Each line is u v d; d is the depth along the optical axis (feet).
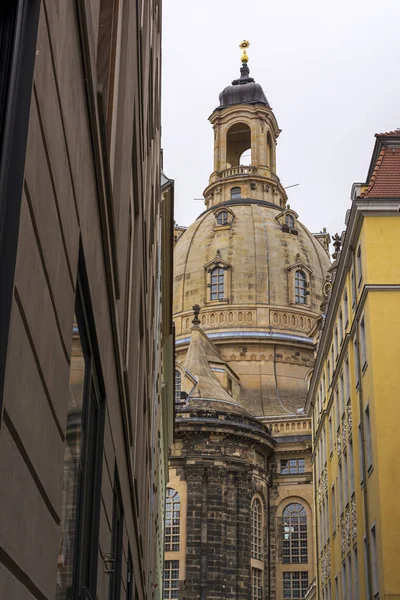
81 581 27.35
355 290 116.88
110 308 32.19
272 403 323.16
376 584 101.40
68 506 23.41
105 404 31.63
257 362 333.21
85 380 26.55
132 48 38.75
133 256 49.42
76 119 21.25
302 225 378.94
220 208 367.25
